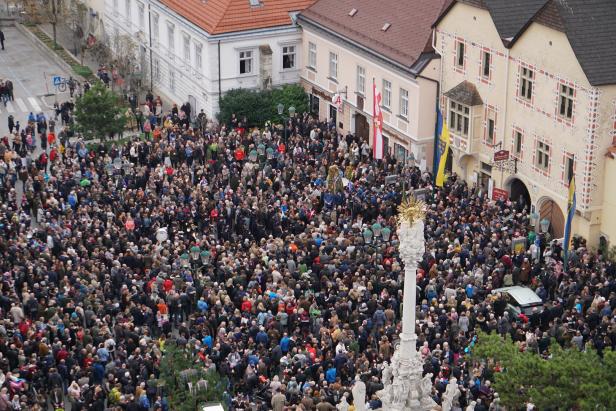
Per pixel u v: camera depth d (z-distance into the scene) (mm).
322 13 86312
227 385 46531
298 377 46906
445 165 74500
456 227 61219
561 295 55406
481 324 51844
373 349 48906
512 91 68250
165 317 53688
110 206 65375
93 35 108250
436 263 57375
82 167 71562
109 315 52531
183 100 92688
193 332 51875
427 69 74125
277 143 77312
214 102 87125
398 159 78812
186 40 89750
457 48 72438
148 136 83062
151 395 46062
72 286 54500
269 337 50594
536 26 65062
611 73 61500
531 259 58875
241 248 59844
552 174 66062
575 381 38688
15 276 55812
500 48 68312
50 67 103938
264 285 55844
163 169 72438
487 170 72125
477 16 69875
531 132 67250
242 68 87500
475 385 45125
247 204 65688
